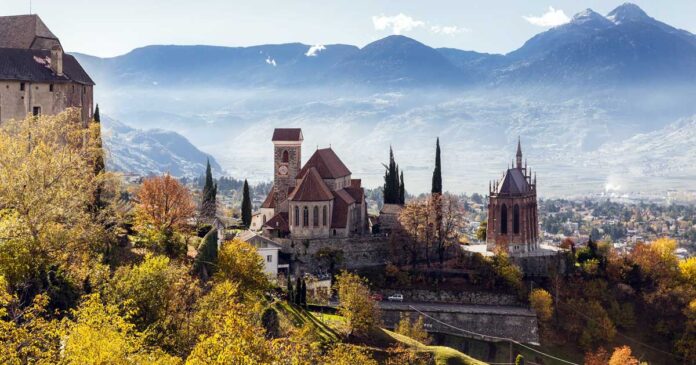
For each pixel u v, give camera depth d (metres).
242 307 104.94
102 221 144.88
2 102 169.62
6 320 90.50
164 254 147.12
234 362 75.19
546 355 196.50
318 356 115.94
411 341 165.88
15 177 112.62
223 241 180.62
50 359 75.44
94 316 79.88
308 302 182.38
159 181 174.88
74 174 126.19
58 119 141.00
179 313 103.62
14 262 99.69
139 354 80.00
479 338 197.62
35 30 187.88
